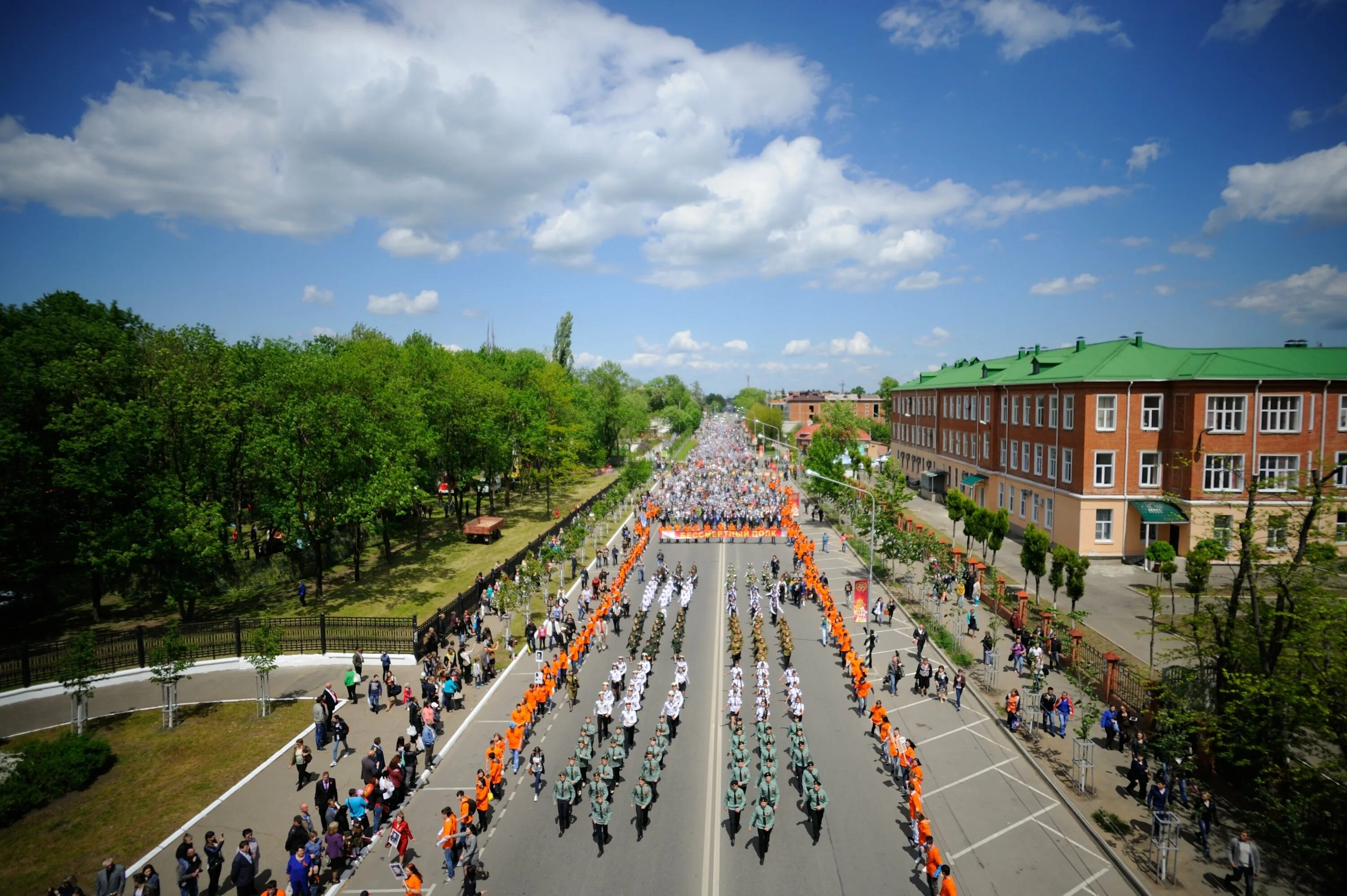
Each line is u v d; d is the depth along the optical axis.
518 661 34.91
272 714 28.12
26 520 37.19
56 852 19.36
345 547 55.06
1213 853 19.19
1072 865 18.97
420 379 62.56
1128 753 25.03
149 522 36.12
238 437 44.06
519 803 22.45
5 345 39.94
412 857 19.56
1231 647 21.61
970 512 49.12
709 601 46.12
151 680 26.17
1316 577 21.31
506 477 79.56
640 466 92.06
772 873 18.67
